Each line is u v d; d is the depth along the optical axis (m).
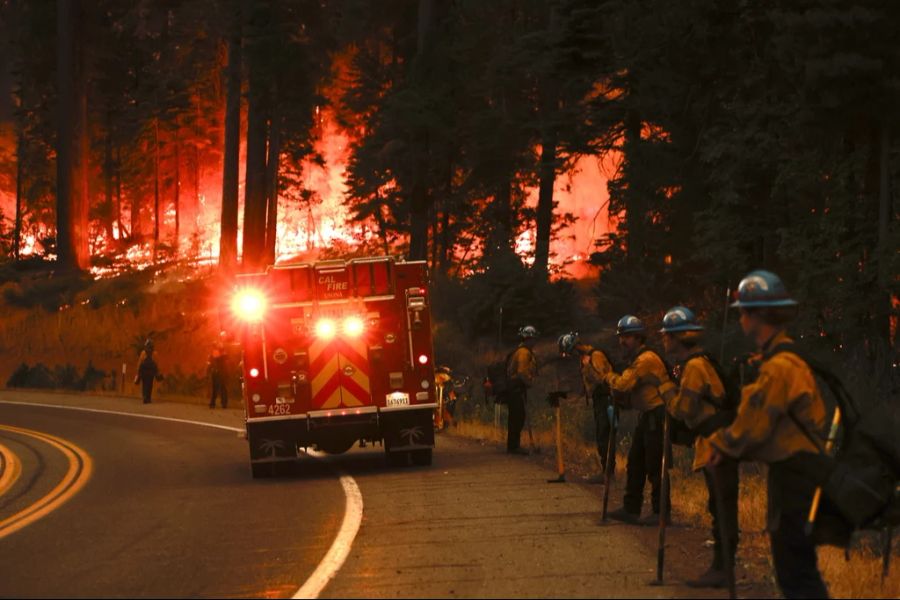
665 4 26.70
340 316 16.56
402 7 61.12
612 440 10.70
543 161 40.94
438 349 36.72
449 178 52.00
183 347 52.75
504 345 37.78
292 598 7.77
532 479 14.19
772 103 23.78
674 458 13.74
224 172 65.44
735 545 7.68
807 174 21.94
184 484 16.28
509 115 48.38
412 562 8.95
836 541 5.61
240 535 11.13
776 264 23.67
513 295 38.91
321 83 68.38
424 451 16.73
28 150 100.44
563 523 10.59
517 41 46.56
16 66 90.31
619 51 30.17
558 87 42.97
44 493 16.27
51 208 104.69
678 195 27.33
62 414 32.28
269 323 16.53
